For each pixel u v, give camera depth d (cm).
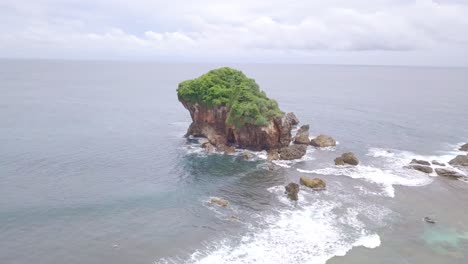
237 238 4228
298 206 5022
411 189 5688
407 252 4047
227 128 7600
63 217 4591
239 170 6344
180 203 5081
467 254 4041
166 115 11600
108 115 11256
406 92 19750
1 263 3659
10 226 4322
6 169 6091
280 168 6450
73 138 8219
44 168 6216
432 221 4681
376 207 5053
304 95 17662
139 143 7994
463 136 9338
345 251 4025
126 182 5762
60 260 3753
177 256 3881
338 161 6694
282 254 3947
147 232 4322
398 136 9156
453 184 5938
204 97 7819
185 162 6731
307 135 8138
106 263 3738
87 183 5662
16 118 10181
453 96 17900
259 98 7475
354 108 13425
